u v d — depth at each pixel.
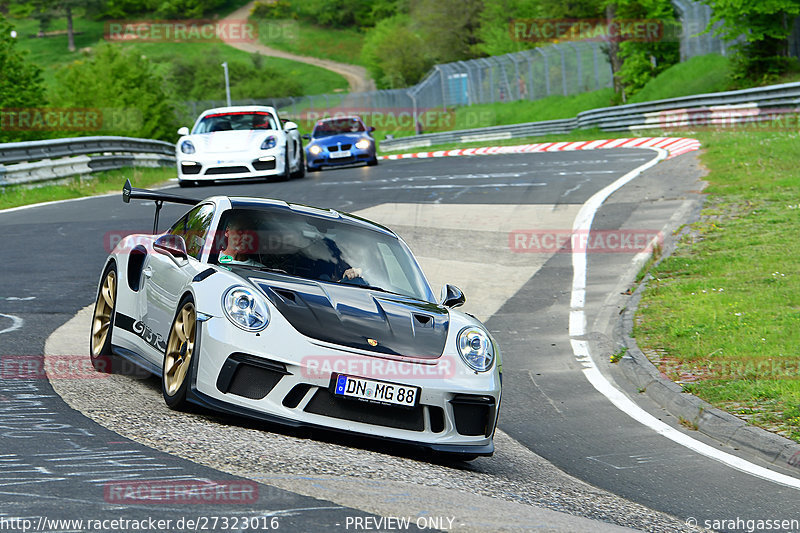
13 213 39.03
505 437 15.60
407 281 15.07
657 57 115.38
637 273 28.86
